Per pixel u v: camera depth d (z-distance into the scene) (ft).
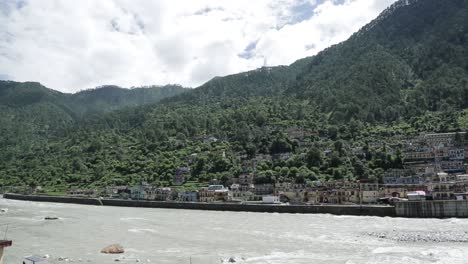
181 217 526.98
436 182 626.64
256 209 625.82
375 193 638.12
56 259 246.68
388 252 267.59
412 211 499.51
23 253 266.57
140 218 511.81
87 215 556.10
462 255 255.91
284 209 600.39
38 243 309.42
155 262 241.14
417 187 618.85
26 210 634.02
